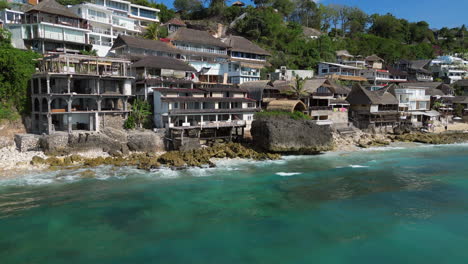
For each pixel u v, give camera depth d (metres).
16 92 44.03
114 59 47.09
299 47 102.06
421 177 38.16
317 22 134.38
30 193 29.83
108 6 82.88
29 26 54.44
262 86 61.50
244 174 38.50
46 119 43.94
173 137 45.41
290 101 60.09
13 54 44.69
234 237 23.19
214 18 109.56
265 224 25.28
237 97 56.62
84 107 47.81
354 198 31.03
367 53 119.44
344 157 48.81
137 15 90.12
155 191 31.70
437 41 154.50
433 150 55.09
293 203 29.56
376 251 21.73
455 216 27.08
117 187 32.38
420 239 23.33
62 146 41.09
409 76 113.69
